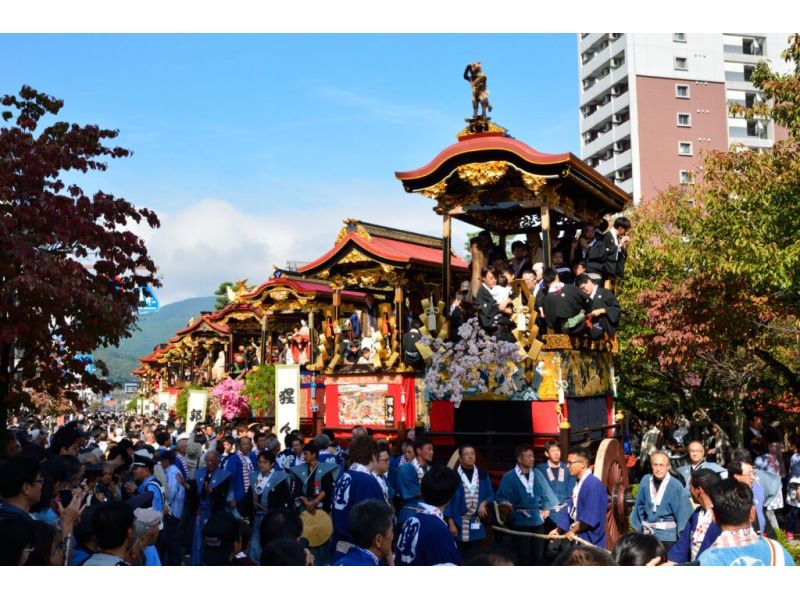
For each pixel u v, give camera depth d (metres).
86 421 30.89
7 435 11.48
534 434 11.54
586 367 12.98
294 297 27.72
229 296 33.94
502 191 13.59
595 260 14.21
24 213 10.50
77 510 5.85
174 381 50.81
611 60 66.19
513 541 9.97
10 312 10.45
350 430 20.61
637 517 9.28
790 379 20.42
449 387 11.79
